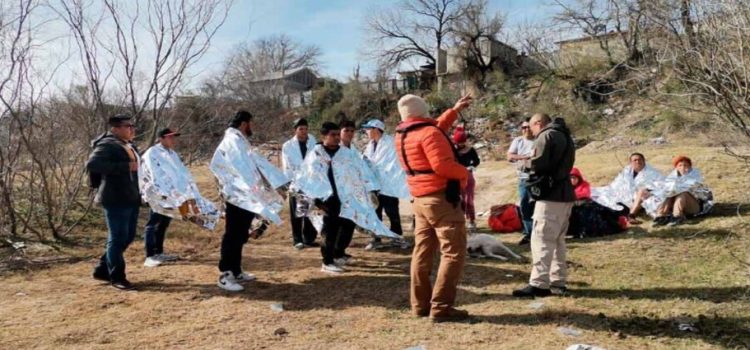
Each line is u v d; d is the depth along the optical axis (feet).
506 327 14.49
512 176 45.75
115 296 17.76
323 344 13.78
